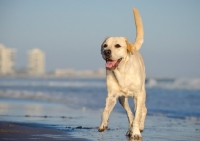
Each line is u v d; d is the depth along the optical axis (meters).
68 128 8.34
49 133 7.45
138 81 7.16
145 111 7.85
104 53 6.93
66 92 25.58
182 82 33.72
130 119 7.77
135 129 7.16
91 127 8.59
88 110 13.48
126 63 7.07
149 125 9.36
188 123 9.85
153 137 7.28
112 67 6.94
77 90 28.45
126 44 7.06
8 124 8.84
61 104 16.34
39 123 9.23
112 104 7.22
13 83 48.97
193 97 20.09
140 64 7.43
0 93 24.62
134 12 8.22
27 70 172.75
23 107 14.45
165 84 34.56
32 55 173.38
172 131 8.22
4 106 14.85
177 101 17.64
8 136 6.97
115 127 8.73
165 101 17.66
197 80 33.41
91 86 38.00
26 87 35.16
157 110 13.70
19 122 9.34
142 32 8.21
